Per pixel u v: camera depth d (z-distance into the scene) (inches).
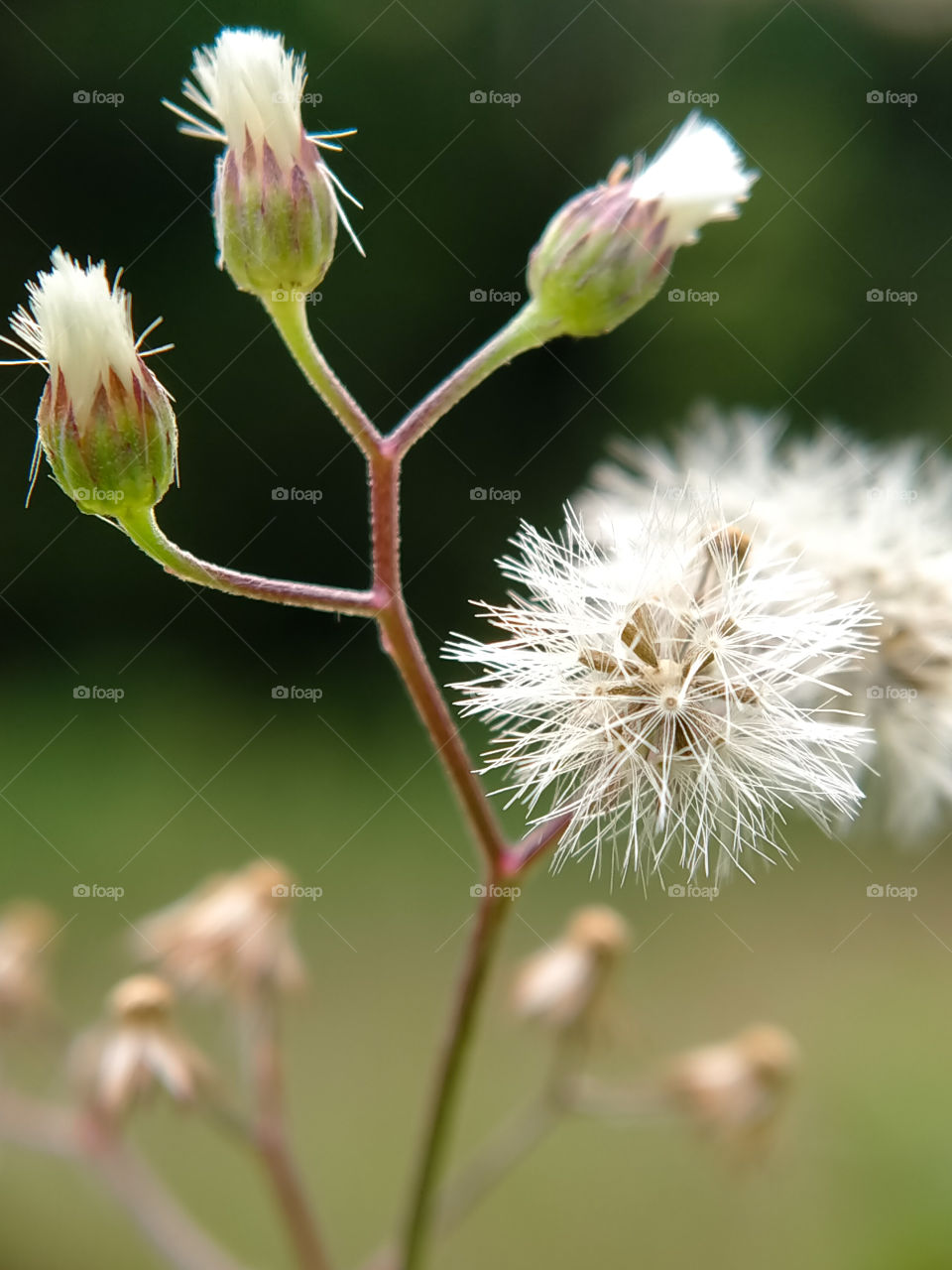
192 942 2.5
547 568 2.0
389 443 2.0
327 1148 4.2
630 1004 4.9
